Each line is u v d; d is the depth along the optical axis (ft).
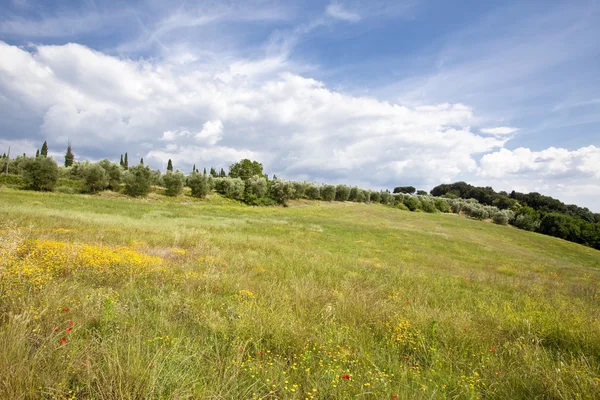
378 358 13.93
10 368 8.94
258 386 10.61
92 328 13.34
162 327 14.33
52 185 115.75
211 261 31.53
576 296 36.81
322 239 78.02
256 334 14.35
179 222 74.33
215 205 146.00
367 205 232.32
